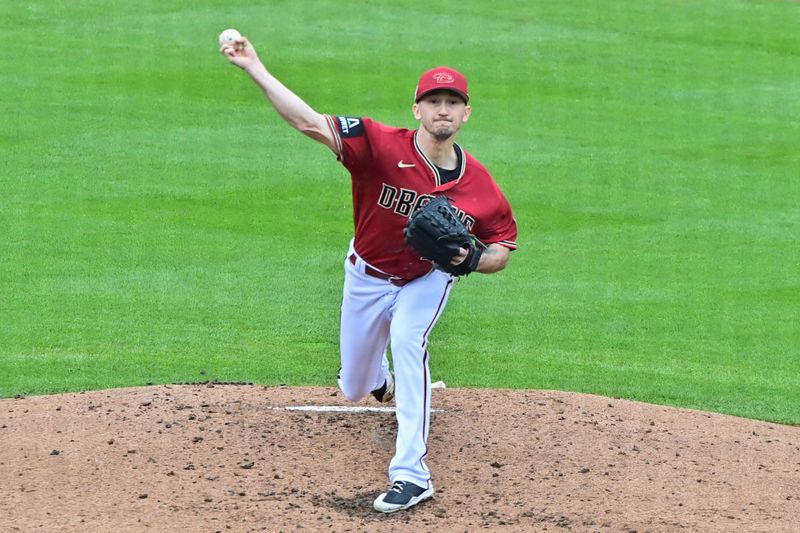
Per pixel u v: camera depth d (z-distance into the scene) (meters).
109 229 46.81
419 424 20.44
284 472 21.58
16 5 85.75
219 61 75.62
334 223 49.16
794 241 49.00
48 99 66.12
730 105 73.25
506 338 36.38
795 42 89.25
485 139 63.75
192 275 41.66
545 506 20.28
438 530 19.12
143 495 20.14
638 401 29.05
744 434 25.20
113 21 83.31
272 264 43.34
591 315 39.09
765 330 38.00
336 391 27.14
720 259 46.31
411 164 20.11
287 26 84.75
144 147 59.00
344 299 21.70
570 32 88.69
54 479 20.80
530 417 24.81
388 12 90.88
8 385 29.81
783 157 63.09
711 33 90.88
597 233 49.53
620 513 20.02
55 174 54.09
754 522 19.83
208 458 22.06
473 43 83.75
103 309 37.50
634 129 67.31
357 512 19.86
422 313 20.73
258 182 54.53
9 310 37.06
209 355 33.25
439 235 19.33
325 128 19.47
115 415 24.27
